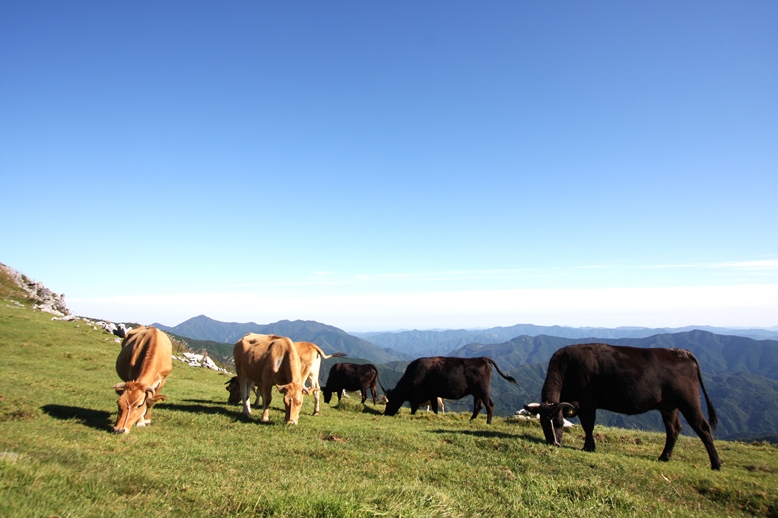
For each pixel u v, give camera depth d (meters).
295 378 12.52
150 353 10.80
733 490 8.63
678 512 7.43
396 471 8.45
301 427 11.93
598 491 7.79
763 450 13.58
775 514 7.85
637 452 12.27
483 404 17.64
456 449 10.62
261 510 5.59
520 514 6.71
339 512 5.43
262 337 13.77
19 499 4.85
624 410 11.80
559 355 12.48
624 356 11.80
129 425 9.45
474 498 7.20
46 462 6.39
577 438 13.56
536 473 8.94
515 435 13.18
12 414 9.64
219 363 32.41
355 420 15.02
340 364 22.80
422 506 6.17
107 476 6.18
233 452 8.76
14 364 17.78
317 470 8.04
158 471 6.97
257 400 15.90
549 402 12.02
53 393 12.59
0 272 36.41
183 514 5.36
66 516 4.71
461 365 17.41
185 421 11.24
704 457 11.96
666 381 11.33
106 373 18.66
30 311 30.27
